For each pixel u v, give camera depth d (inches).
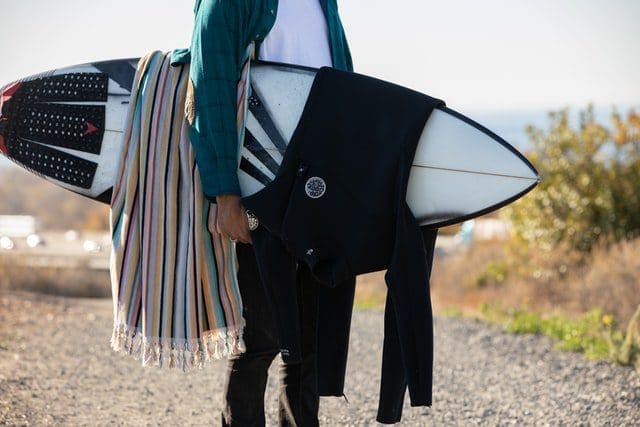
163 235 145.1
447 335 356.8
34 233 1376.7
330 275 138.3
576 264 555.2
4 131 163.2
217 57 140.6
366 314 438.0
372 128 142.4
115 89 159.9
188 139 145.9
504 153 143.9
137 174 148.4
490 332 361.7
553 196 577.0
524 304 462.0
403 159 139.9
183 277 144.2
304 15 154.9
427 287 137.9
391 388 141.0
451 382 265.3
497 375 275.6
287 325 141.0
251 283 147.7
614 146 583.5
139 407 228.4
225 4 141.4
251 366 148.9
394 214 139.0
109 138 158.7
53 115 161.0
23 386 237.5
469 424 215.3
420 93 146.3
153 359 144.9
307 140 142.2
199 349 144.2
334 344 151.4
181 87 148.6
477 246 687.7
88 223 1712.6
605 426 210.4
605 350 299.4
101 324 366.9
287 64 148.9
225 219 140.0
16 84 164.1
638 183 566.6
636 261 464.4
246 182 145.7
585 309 426.6
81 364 277.1
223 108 140.0
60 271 595.2
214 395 245.6
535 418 220.4
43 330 339.0
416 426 213.5
